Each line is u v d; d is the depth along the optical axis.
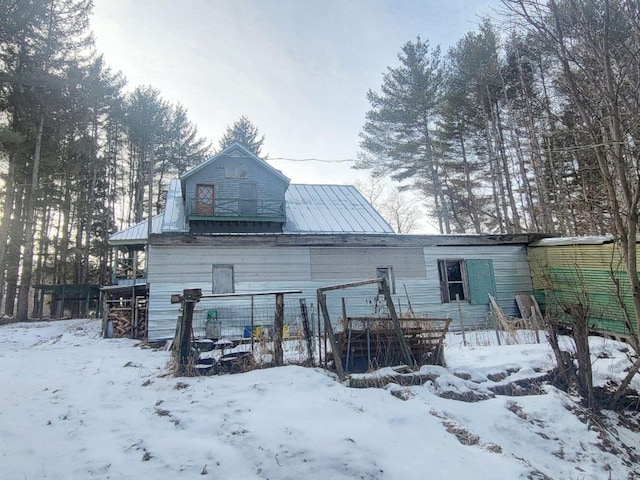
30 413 4.89
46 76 19.95
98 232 32.19
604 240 10.66
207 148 36.00
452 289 14.18
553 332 6.61
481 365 6.68
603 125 5.08
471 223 27.64
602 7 4.78
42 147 21.83
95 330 16.84
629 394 6.20
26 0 19.77
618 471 4.57
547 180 17.00
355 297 12.52
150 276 11.32
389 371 5.99
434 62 24.22
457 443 4.32
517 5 5.08
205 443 3.85
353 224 17.31
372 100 25.30
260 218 16.67
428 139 24.23
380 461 3.64
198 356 6.64
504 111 20.55
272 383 5.48
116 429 4.28
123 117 29.77
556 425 5.25
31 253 21.69
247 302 11.69
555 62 5.82
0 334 15.49
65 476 3.28
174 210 17.58
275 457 3.56
